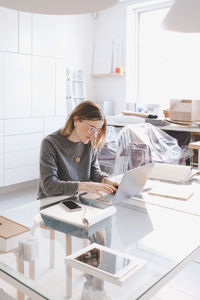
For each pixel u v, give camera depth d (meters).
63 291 0.86
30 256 1.02
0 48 3.74
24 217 1.34
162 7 4.72
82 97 5.01
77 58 5.05
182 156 3.46
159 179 1.96
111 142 3.37
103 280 0.91
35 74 4.14
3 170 3.93
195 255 1.10
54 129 4.47
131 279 0.91
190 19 1.65
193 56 4.55
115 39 5.05
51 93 4.38
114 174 3.18
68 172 1.86
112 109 5.19
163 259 1.03
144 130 3.24
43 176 1.74
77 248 1.07
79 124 1.80
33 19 4.05
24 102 4.06
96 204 1.50
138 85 5.20
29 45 4.04
